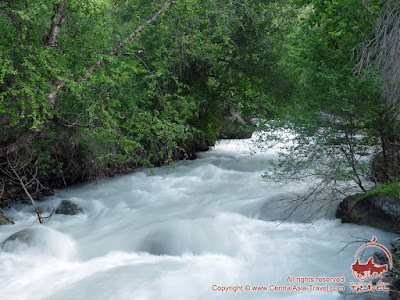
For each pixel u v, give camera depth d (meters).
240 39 14.49
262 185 11.11
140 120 8.77
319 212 7.68
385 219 6.63
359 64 7.26
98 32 8.09
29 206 9.71
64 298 5.04
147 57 10.06
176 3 8.98
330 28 9.75
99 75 7.81
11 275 5.76
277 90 14.62
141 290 5.25
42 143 10.37
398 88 6.48
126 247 6.89
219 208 8.77
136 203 9.88
